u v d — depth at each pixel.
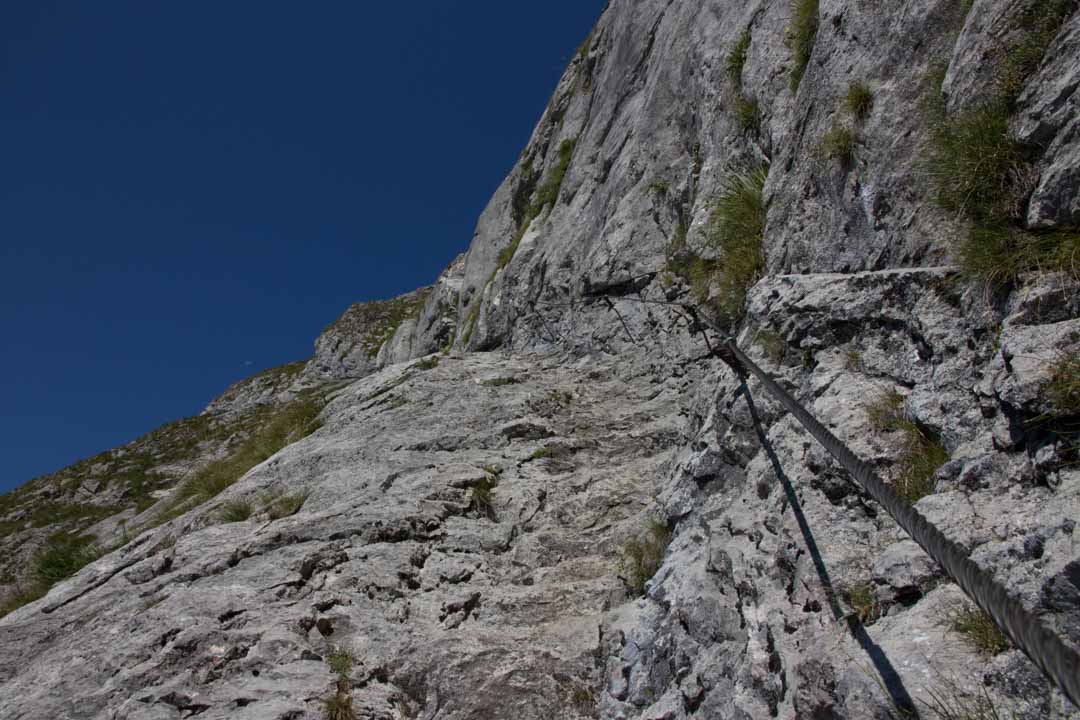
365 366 49.25
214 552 7.18
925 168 5.49
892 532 4.02
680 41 13.64
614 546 6.88
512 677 5.34
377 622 5.95
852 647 3.49
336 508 7.64
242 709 5.02
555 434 9.28
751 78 9.69
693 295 9.97
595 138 17.69
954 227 5.02
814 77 7.46
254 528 7.80
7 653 6.60
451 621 6.03
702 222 10.19
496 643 5.68
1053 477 3.33
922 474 4.10
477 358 13.62
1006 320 3.94
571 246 15.48
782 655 3.84
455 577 6.60
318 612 6.01
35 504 32.47
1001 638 3.00
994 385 3.77
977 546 3.36
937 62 5.82
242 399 51.28
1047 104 4.27
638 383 10.52
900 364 4.80
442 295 30.55
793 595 4.14
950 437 4.05
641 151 13.75
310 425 12.23
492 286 20.00
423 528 7.23
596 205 15.43
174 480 33.66
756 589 4.46
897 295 5.07
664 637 5.00
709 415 6.58
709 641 4.56
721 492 5.84
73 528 28.72
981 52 4.88
